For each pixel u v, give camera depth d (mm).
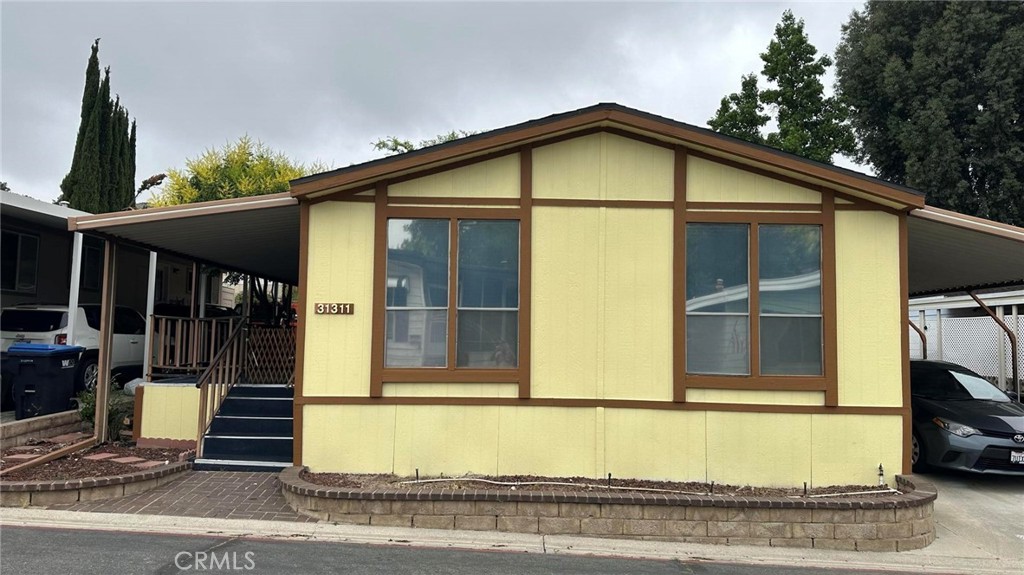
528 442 6859
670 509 5750
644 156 7051
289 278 13992
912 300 16641
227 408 8227
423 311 6957
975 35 17000
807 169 6695
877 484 6664
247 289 12680
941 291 12508
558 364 6918
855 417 6750
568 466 6840
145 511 6016
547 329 6945
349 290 6941
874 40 18391
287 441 7723
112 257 8484
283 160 20203
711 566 5148
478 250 7023
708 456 6797
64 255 12836
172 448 8273
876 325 6820
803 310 6883
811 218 6906
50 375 9078
